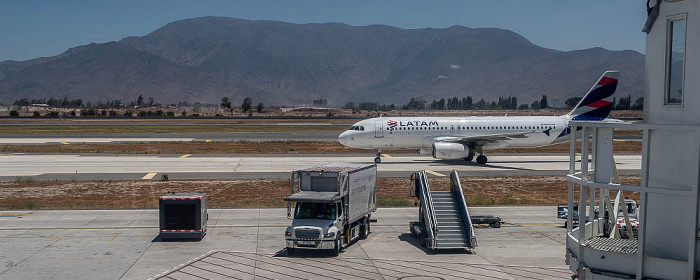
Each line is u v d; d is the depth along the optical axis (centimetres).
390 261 3020
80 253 3114
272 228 3834
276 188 5572
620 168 7119
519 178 6312
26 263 2898
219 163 7525
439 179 6162
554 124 7700
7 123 17850
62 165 7212
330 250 3164
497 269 2880
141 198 4981
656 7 1650
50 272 2739
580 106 7819
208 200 4925
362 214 3516
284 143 10831
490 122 7662
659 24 1659
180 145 10331
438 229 3381
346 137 7438
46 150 9175
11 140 11175
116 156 8362
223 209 4534
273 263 2952
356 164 3778
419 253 3209
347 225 3291
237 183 5853
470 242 3225
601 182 1708
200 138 12150
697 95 1537
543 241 3538
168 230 3409
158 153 8875
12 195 5078
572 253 1872
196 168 6988
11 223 3916
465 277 2727
